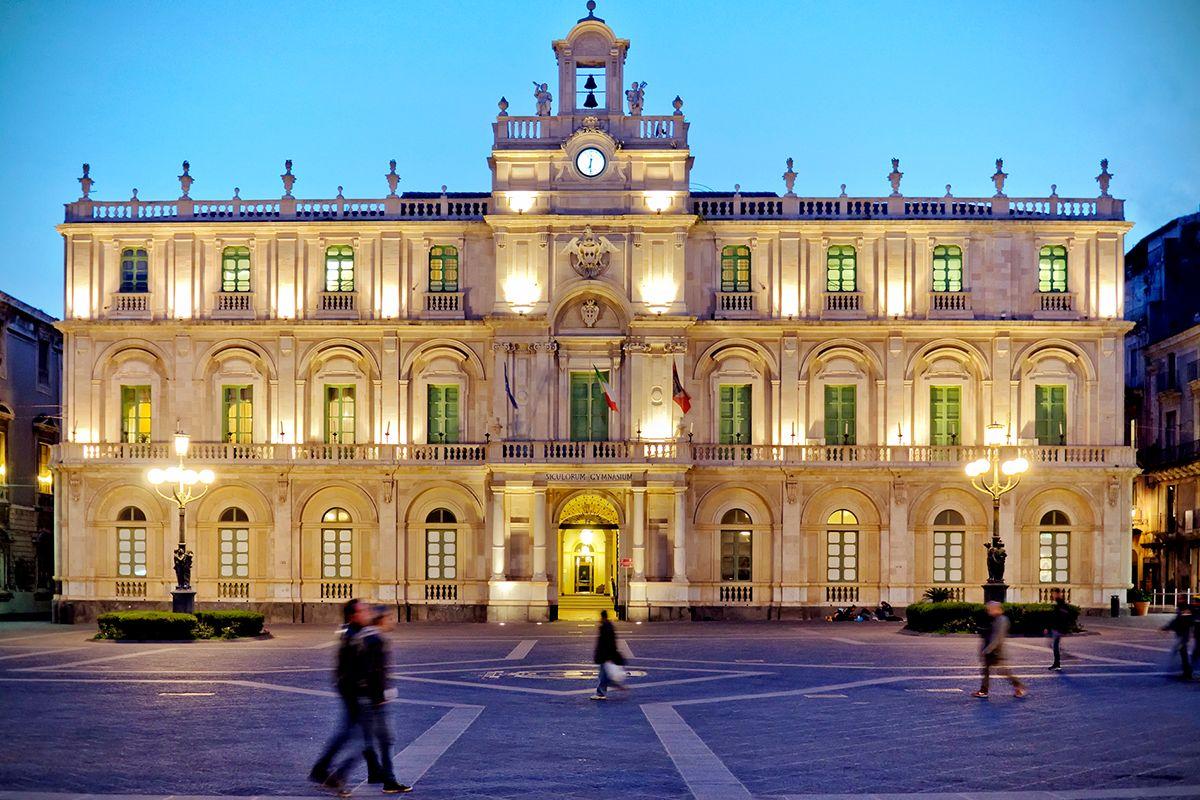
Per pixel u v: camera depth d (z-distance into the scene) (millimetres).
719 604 71062
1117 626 62625
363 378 72125
